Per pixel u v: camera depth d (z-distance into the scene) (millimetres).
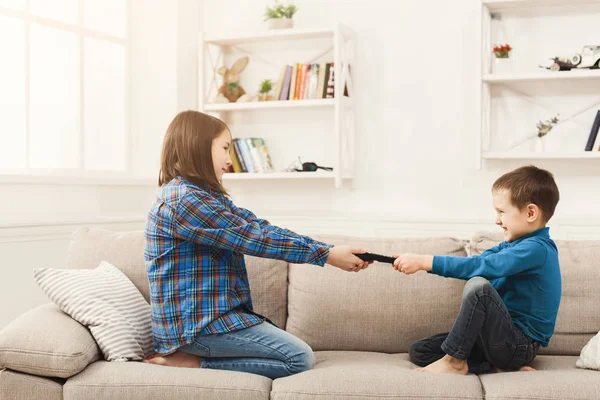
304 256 2088
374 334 2354
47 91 3754
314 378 1891
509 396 1767
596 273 2297
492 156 3902
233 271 2146
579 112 3939
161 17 4418
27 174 3600
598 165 3930
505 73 3883
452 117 4156
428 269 2088
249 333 2053
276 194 4523
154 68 4434
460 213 4156
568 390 1769
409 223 4125
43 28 3725
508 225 2166
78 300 2133
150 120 4434
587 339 2266
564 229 3840
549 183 2139
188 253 2088
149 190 4375
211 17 4625
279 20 4281
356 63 4324
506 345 2000
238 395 1861
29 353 1938
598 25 3896
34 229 3316
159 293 2094
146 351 2178
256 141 4355
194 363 2113
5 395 1949
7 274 3180
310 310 2383
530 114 4016
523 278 2105
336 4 4344
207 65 4590
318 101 4125
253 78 4543
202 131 2168
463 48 4121
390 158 4277
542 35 3980
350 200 4371
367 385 1843
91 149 4055
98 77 4113
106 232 2619
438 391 1811
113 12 4238
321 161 4414
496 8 3977
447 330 2334
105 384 1908
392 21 4246
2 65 3484
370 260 2152
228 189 4602
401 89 4242
